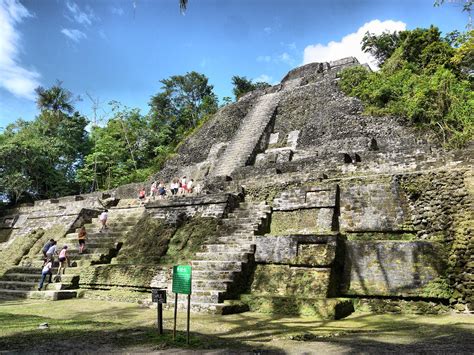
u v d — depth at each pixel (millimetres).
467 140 14398
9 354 4727
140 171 31656
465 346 5156
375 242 9648
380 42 27781
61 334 5918
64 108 42344
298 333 6484
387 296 8984
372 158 13555
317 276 9281
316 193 12234
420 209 10461
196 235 12922
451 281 8617
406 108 17562
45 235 18938
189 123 41094
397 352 4801
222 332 6617
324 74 26688
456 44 20656
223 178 16625
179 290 5625
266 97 26500
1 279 14211
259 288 9906
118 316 8500
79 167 39281
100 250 14211
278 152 19875
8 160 29922
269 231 12578
